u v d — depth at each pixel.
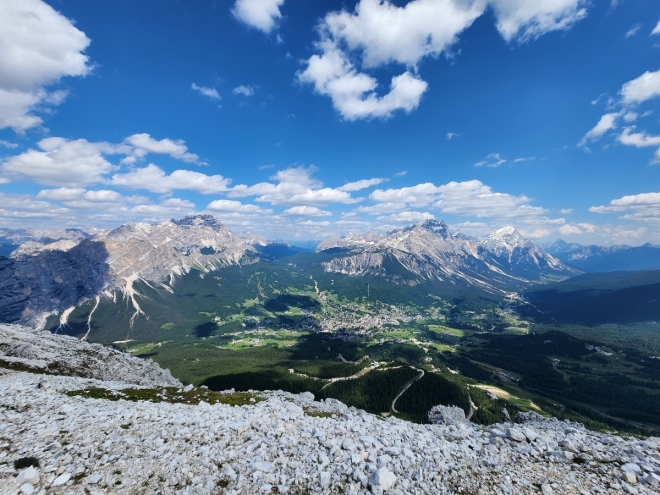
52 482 12.67
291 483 13.20
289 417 20.67
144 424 18.97
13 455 14.41
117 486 12.80
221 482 13.33
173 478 13.46
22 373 34.22
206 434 17.64
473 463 14.61
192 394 33.81
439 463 14.32
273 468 14.13
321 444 16.48
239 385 163.00
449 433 19.59
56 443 15.72
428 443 16.95
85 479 13.07
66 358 46.47
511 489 12.41
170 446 16.20
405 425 21.94
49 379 32.88
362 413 27.70
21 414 19.38
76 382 33.72
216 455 15.43
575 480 13.04
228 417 20.88
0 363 39.12
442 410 54.44
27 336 52.06
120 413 20.70
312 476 13.57
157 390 34.19
